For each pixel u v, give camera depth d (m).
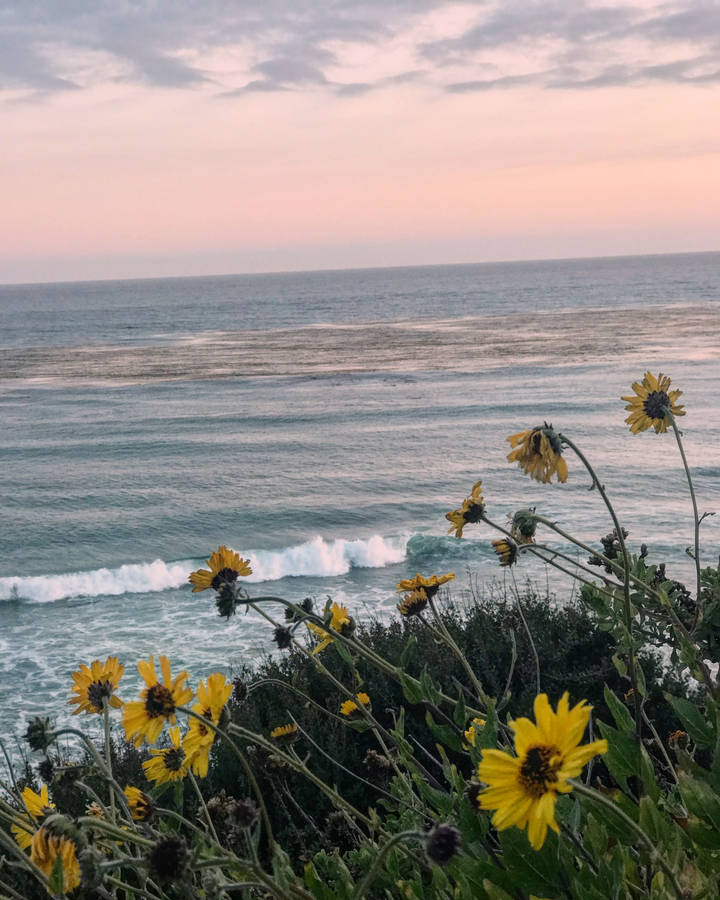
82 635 14.88
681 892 1.30
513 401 45.69
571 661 5.35
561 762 1.01
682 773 1.56
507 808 1.01
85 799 3.96
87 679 2.04
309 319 132.62
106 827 1.32
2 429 43.47
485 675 5.15
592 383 50.97
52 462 35.12
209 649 13.27
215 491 28.80
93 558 22.22
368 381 57.62
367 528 23.59
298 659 5.58
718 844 1.52
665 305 126.69
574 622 5.52
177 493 28.73
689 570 15.96
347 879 1.72
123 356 82.88
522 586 13.93
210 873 1.33
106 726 2.00
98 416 46.78
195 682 11.83
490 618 6.19
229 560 2.22
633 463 28.11
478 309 139.25
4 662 13.54
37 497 28.88
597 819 1.63
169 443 38.25
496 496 25.20
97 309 183.25
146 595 17.47
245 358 76.94
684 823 1.84
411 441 36.34
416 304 159.75
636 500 23.08
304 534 23.47
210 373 65.62
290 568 19.23
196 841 1.53
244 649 13.09
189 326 125.75
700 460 27.91
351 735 4.62
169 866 1.28
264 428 41.25
